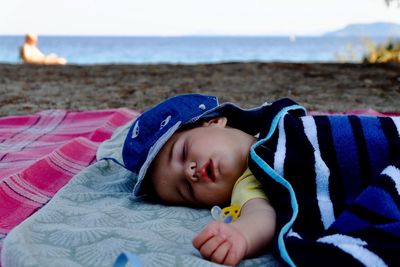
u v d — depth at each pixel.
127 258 1.00
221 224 1.21
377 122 1.54
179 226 1.45
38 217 1.43
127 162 1.83
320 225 1.37
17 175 1.85
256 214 1.33
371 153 1.48
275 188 1.41
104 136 2.70
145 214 1.56
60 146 2.26
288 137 1.56
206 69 6.25
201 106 1.79
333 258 1.10
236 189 1.52
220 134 1.63
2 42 90.56
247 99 4.05
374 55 9.06
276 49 77.00
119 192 1.82
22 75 5.76
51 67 6.72
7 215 1.64
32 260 1.16
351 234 1.17
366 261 1.07
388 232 1.14
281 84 4.92
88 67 6.70
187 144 1.63
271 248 1.30
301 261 1.14
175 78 5.41
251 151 1.50
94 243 1.27
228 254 1.16
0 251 1.34
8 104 3.89
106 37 135.25
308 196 1.42
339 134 1.52
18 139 2.70
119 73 5.93
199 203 1.63
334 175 1.46
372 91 4.48
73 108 3.73
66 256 1.21
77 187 1.80
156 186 1.69
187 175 1.56
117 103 3.93
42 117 3.11
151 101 4.01
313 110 3.56
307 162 1.47
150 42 112.06
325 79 5.27
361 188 1.45
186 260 1.15
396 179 1.30
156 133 1.74
